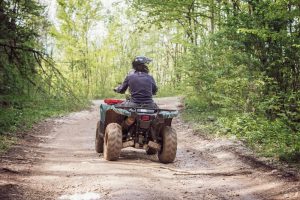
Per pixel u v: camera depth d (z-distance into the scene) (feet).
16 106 59.77
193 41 81.71
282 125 38.22
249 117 45.03
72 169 33.94
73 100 53.62
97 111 83.76
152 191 28.78
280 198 28.32
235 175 32.81
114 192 28.27
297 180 30.50
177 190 29.58
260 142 40.40
